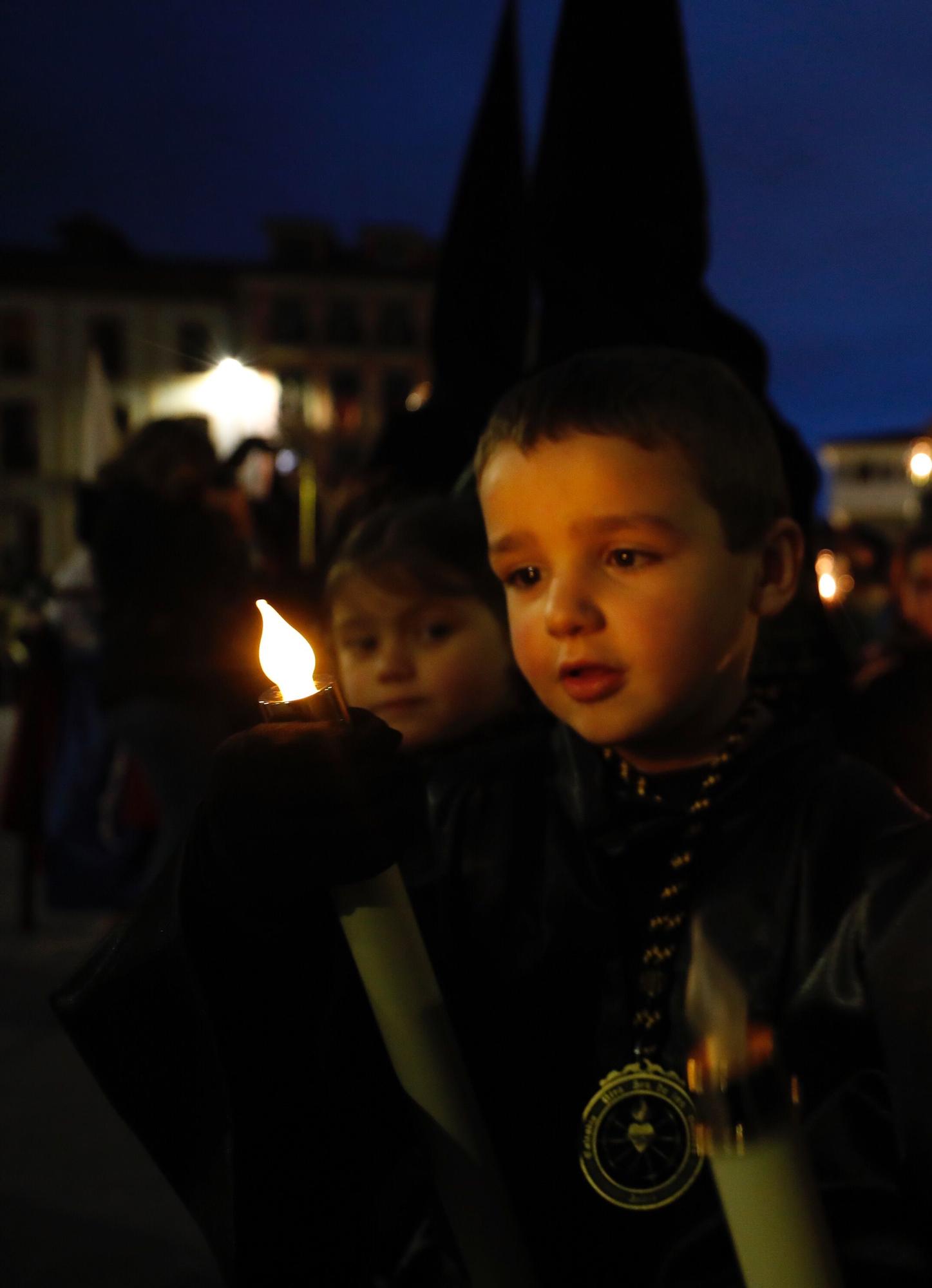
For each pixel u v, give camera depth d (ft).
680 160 3.55
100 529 9.16
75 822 11.43
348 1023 2.04
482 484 2.17
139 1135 1.91
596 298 3.54
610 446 1.98
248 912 1.72
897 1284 1.79
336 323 110.22
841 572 11.37
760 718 2.28
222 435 15.55
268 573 9.86
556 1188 2.10
